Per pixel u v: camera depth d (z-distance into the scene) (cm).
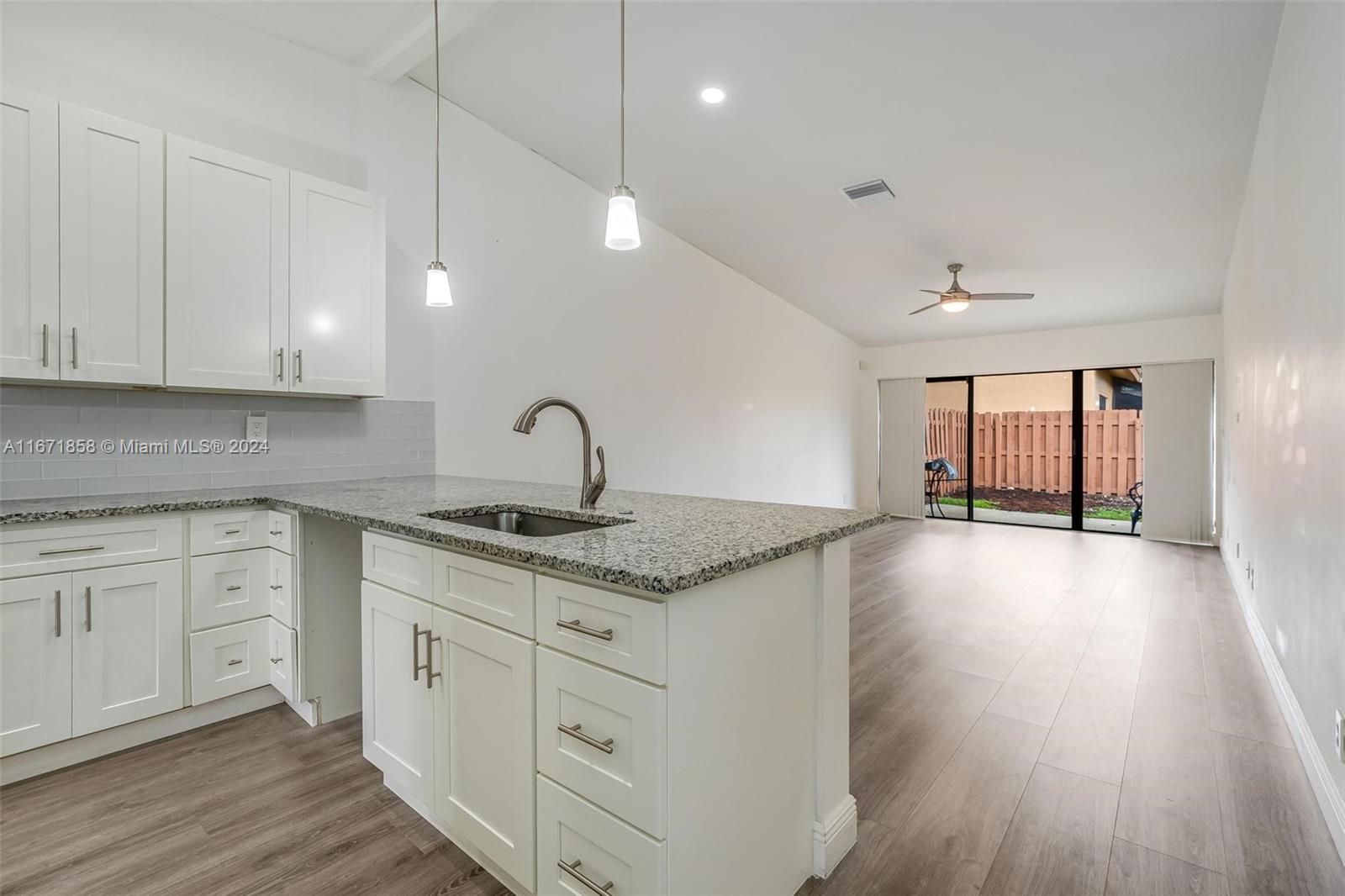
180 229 222
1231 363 493
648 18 271
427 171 328
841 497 771
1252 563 350
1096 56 277
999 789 188
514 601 135
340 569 233
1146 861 156
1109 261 499
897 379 813
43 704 187
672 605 110
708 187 419
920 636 329
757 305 595
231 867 154
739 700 128
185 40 252
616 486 441
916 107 323
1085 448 722
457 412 340
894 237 479
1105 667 287
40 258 195
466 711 149
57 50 223
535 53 299
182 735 220
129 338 211
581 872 123
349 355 266
